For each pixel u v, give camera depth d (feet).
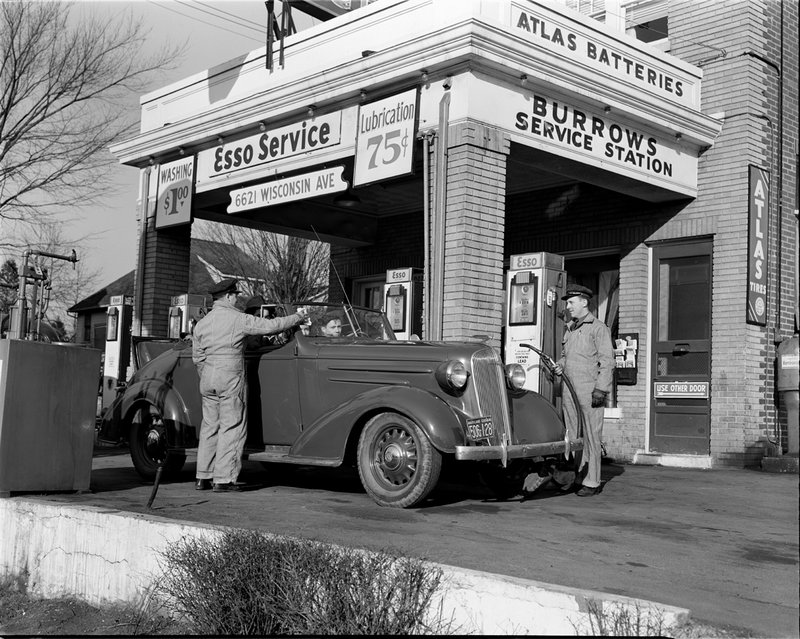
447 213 30.14
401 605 12.53
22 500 21.67
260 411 26.40
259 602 13.73
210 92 44.21
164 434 28.25
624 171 34.60
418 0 33.81
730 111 36.88
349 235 49.85
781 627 11.16
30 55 54.44
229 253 94.79
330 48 37.58
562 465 25.49
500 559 15.17
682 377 37.68
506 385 24.18
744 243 35.88
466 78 29.89
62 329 93.86
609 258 41.86
